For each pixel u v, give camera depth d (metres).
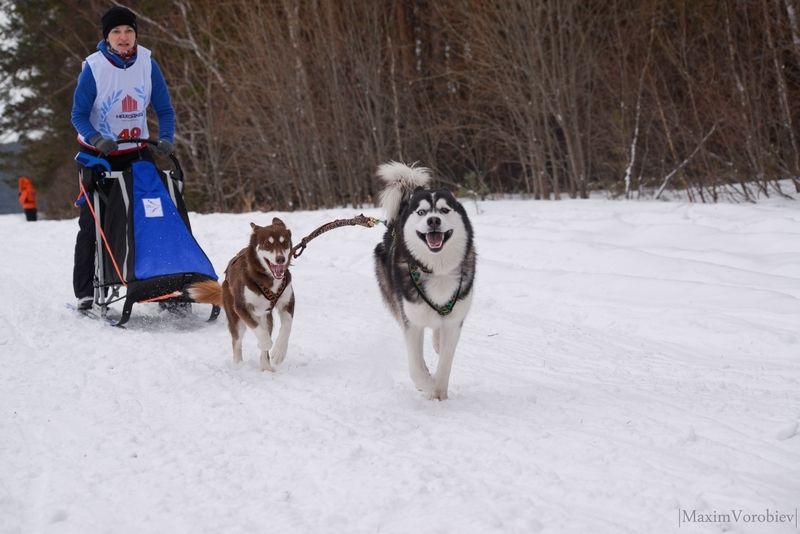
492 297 7.70
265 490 3.54
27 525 3.27
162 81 7.26
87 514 3.35
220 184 19.17
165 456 3.96
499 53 14.70
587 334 6.41
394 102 16.33
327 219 12.70
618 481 3.47
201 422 4.45
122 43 6.82
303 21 16.73
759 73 12.30
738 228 9.02
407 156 16.77
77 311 7.36
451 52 16.77
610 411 4.47
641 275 7.70
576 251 8.61
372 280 8.76
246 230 12.32
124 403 4.79
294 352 6.03
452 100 16.53
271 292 5.48
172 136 7.34
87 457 3.96
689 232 8.94
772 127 12.43
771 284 7.00
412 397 4.88
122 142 6.92
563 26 13.88
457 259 4.74
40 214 33.41
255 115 17.14
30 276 9.46
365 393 4.97
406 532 3.07
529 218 10.92
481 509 3.23
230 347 6.23
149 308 7.64
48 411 4.66
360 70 16.14
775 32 12.23
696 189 12.95
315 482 3.60
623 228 9.59
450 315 4.82
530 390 4.96
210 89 18.52
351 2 16.06
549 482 3.50
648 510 3.18
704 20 12.73
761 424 4.19
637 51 13.90
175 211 6.91
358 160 16.73
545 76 14.12
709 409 4.47
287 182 17.52
